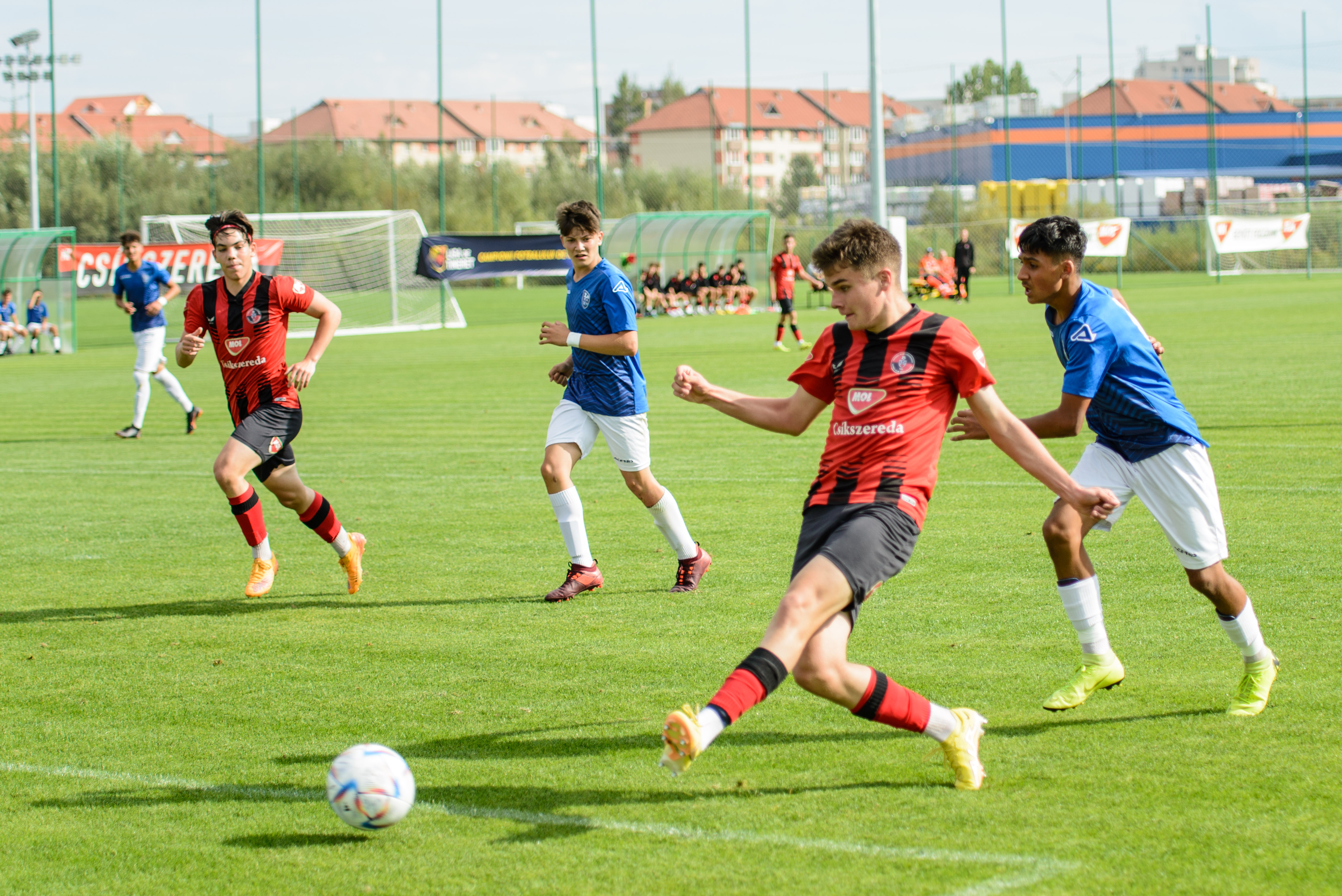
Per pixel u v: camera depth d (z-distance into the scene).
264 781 5.24
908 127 108.75
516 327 42.38
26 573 9.38
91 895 4.23
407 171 81.31
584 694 6.29
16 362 33.09
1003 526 9.90
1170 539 5.72
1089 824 4.51
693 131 134.00
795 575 4.77
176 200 73.31
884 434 4.77
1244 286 48.72
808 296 49.22
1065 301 5.70
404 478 13.31
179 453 15.85
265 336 8.31
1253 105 108.69
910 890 4.04
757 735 5.59
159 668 6.95
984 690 6.09
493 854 4.44
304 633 7.64
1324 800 4.64
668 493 8.30
